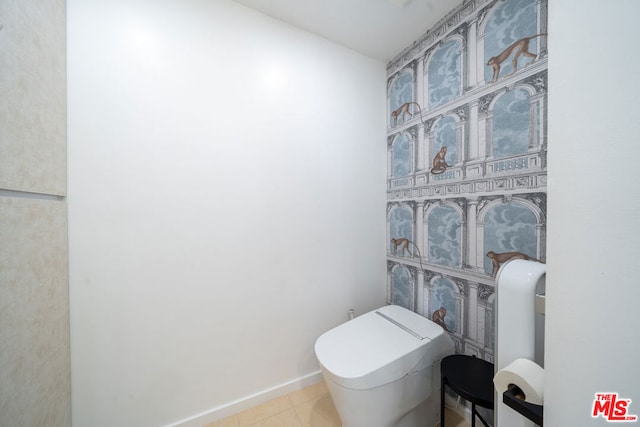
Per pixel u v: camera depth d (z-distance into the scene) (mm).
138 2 911
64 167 792
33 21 643
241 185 1112
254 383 1165
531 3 845
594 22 331
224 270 1085
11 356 561
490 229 993
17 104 583
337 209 1385
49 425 702
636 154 294
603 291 326
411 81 1361
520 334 523
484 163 1008
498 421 529
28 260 626
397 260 1491
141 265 930
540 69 826
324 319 1356
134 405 929
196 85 1011
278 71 1188
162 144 955
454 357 1014
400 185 1456
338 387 861
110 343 888
